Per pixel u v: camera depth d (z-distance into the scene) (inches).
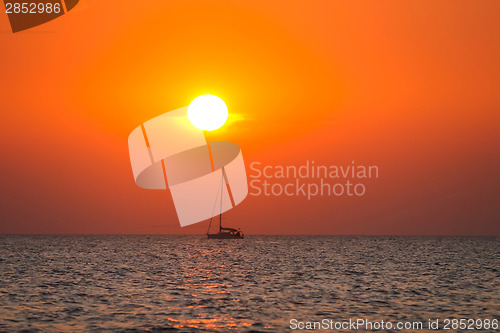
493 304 1456.7
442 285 1920.5
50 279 2086.6
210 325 1152.2
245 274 2320.4
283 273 2373.3
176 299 1517.0
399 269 2637.8
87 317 1229.1
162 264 2908.5
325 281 2033.7
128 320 1199.6
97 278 2134.6
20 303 1419.8
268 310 1333.7
